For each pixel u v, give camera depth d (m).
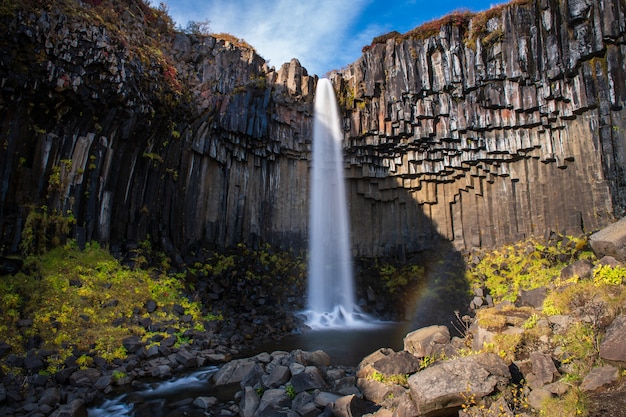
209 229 17.97
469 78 18.09
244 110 18.67
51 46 11.37
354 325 16.92
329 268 20.39
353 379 7.79
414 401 5.80
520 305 8.87
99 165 13.50
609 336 5.63
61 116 12.34
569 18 16.08
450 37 18.66
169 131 15.90
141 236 14.98
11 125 11.29
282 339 13.68
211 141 17.97
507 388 5.61
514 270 16.77
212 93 17.72
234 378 8.92
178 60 17.50
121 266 13.12
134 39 14.79
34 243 11.53
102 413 7.39
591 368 5.61
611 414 4.65
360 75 20.34
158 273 14.11
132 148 14.62
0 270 10.23
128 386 8.56
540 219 17.64
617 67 15.21
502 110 17.94
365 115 20.30
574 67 16.08
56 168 12.27
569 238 16.12
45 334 9.27
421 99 19.31
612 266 7.87
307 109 20.83
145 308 11.93
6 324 9.13
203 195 17.83
